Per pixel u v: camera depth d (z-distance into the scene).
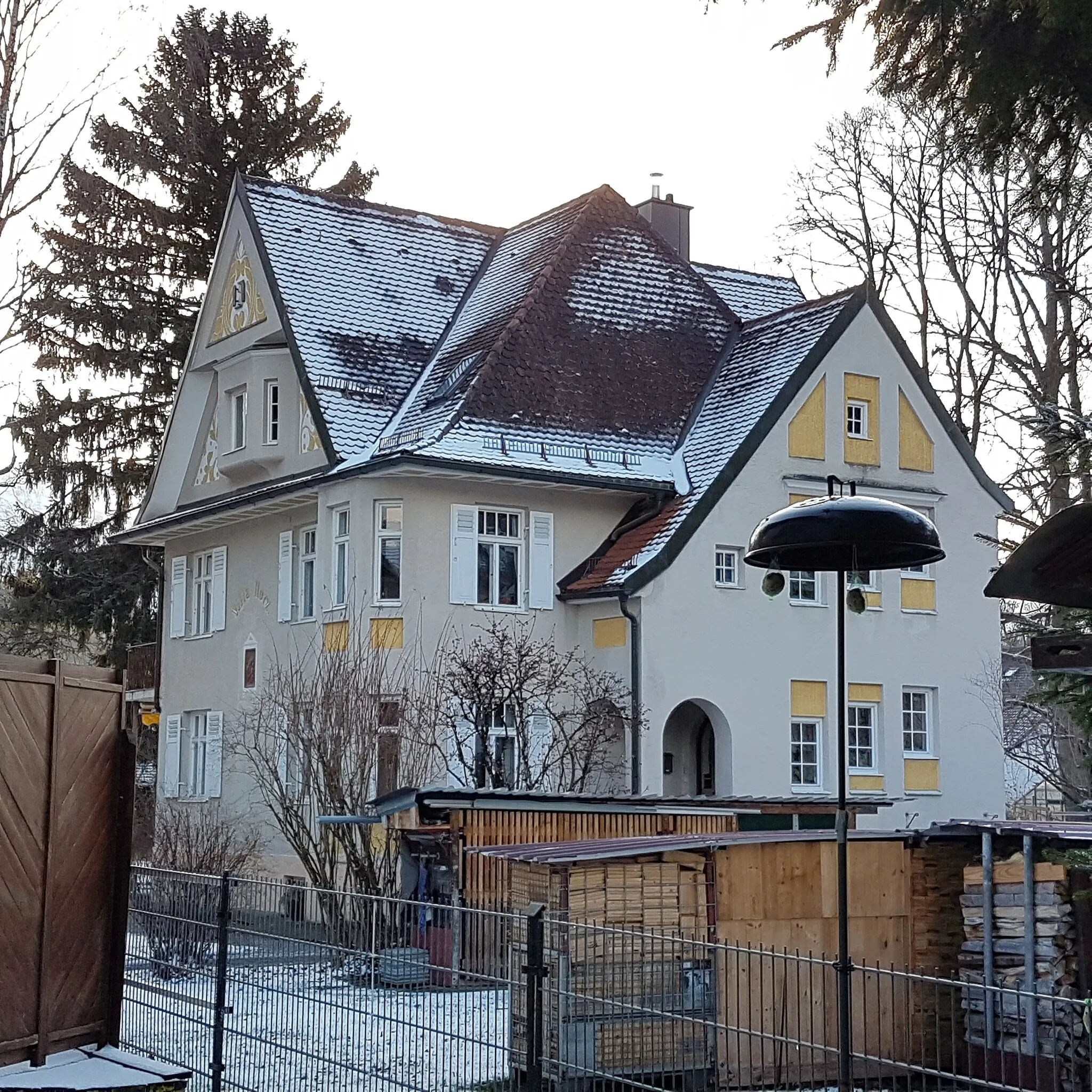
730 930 12.23
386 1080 8.98
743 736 27.27
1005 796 30.23
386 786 23.14
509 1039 8.42
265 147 41.25
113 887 10.59
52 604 39.28
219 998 10.55
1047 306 30.69
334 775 22.23
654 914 12.09
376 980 9.13
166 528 32.81
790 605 28.17
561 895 11.86
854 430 29.58
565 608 27.95
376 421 28.94
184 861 22.88
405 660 26.28
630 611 26.59
